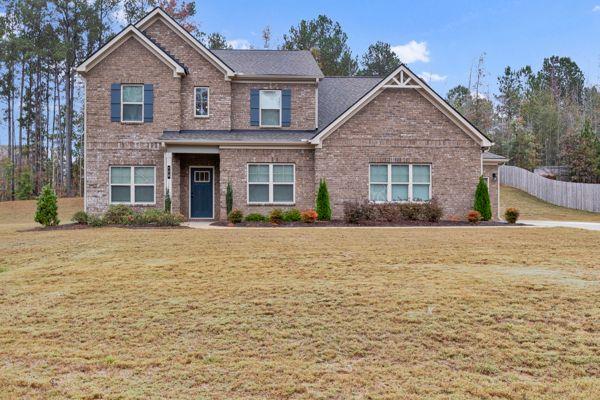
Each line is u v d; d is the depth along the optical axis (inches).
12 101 1795.0
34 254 424.2
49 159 1982.0
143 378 176.4
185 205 834.2
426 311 242.4
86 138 804.0
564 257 390.6
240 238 518.3
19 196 1589.6
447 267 349.4
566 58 2999.5
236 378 175.6
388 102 792.9
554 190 1375.5
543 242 484.7
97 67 806.5
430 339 209.6
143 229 634.2
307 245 462.9
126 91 810.8
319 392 164.4
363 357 193.6
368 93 782.5
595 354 191.6
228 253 416.5
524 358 189.5
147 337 216.5
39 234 583.5
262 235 548.7
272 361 190.2
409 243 476.4
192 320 237.3
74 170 1923.0
